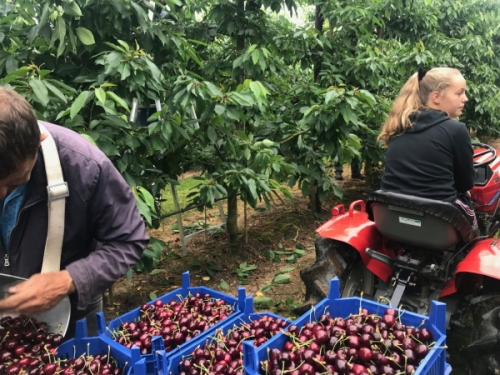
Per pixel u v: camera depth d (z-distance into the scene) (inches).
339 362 63.3
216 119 126.9
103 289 68.3
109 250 69.5
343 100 143.1
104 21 116.6
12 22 118.3
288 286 163.3
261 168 142.6
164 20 143.2
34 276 63.4
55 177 62.9
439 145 101.7
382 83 216.1
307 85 187.5
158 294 157.5
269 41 188.1
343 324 73.1
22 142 52.0
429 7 271.7
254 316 87.6
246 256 188.7
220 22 179.8
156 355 69.4
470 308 100.9
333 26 218.7
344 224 120.9
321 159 193.2
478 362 96.1
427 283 110.2
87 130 105.8
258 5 183.8
